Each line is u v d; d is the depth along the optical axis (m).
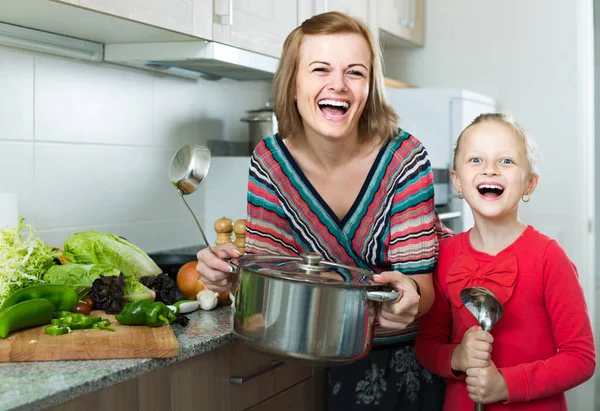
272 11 2.09
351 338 1.13
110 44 1.93
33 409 0.95
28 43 1.70
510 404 1.30
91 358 1.14
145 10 1.59
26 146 1.76
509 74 3.15
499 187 1.35
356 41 1.30
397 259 1.45
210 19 1.81
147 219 2.19
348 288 1.12
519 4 3.12
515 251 1.35
